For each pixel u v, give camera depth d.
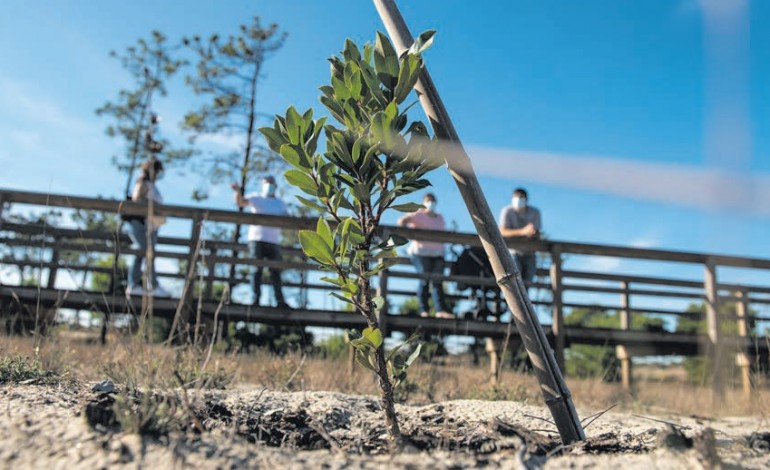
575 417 2.23
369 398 3.21
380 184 2.29
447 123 2.25
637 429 2.66
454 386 4.89
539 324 2.31
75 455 1.60
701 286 7.63
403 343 2.25
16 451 1.62
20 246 6.40
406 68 2.14
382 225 6.45
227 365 3.91
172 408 1.97
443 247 7.23
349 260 2.24
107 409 1.87
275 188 7.26
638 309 7.70
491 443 2.09
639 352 7.83
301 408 2.71
